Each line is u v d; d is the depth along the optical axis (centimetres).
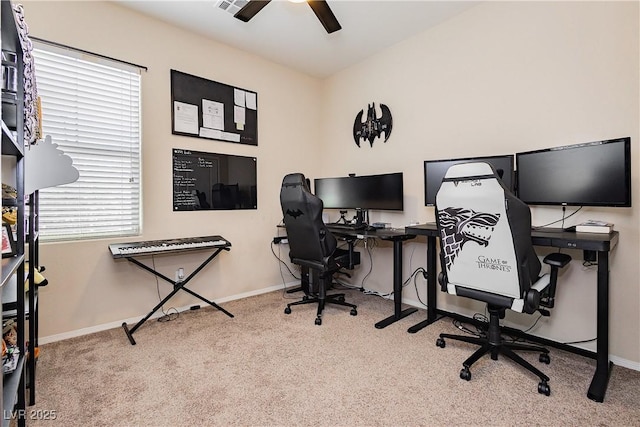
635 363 197
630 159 186
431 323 270
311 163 406
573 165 198
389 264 346
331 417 154
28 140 152
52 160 176
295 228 283
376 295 353
